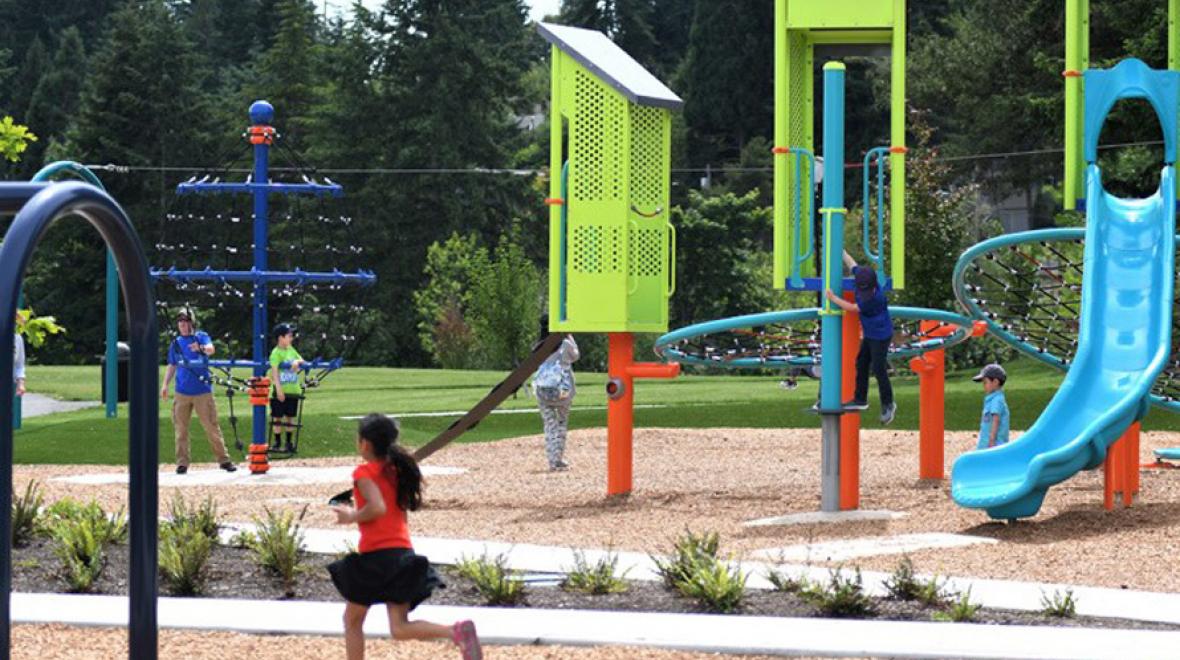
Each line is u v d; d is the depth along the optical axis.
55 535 23.05
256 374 35.69
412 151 135.00
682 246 115.00
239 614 18.06
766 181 142.75
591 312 30.52
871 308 27.03
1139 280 29.31
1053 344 36.22
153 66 135.62
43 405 64.62
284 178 129.75
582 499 30.66
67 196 10.42
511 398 64.75
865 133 140.12
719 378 81.31
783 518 26.78
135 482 11.48
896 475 34.00
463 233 133.62
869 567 21.66
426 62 137.50
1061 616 17.83
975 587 19.69
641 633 16.84
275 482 33.91
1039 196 129.12
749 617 17.88
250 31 185.50
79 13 185.38
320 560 22.19
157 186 133.38
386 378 83.88
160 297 41.25
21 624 17.69
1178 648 15.91
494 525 26.88
